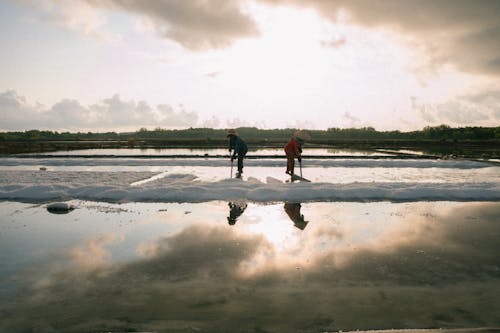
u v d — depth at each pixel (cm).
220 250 473
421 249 480
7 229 583
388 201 839
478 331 251
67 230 577
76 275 386
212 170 1602
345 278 379
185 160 2031
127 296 335
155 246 490
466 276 386
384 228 593
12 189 940
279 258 443
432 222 636
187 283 365
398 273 394
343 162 1966
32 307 314
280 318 290
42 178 1249
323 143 5256
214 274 389
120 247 486
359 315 296
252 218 665
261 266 414
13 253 461
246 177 1334
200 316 294
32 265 417
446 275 388
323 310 305
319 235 550
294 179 1284
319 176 1396
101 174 1380
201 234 553
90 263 424
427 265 420
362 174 1475
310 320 287
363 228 592
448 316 295
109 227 596
